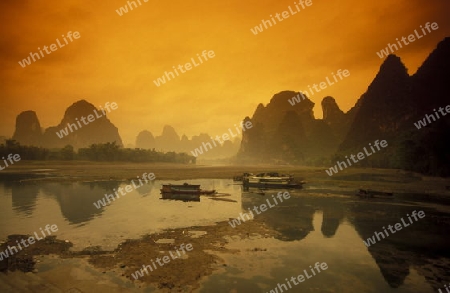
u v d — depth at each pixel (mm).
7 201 26938
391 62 138625
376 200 28484
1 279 9602
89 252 12828
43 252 12797
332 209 23859
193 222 19000
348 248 13797
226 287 9391
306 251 13266
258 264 11531
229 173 71750
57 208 23656
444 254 13047
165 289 9164
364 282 10008
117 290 9000
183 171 80250
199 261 11750
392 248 13883
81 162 111750
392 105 124062
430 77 114438
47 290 8875
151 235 15734
